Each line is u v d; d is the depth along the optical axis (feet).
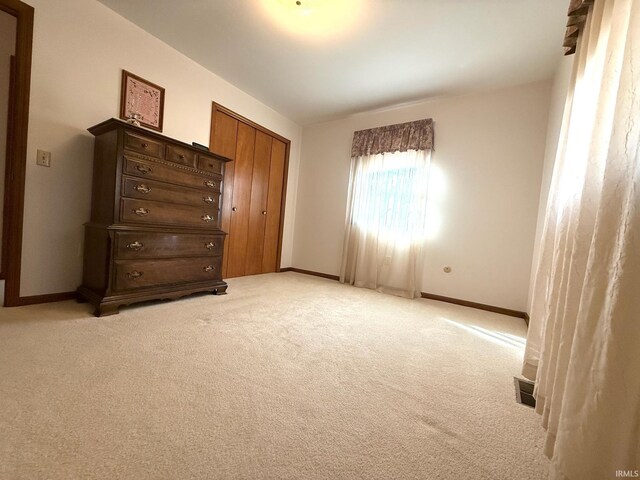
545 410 3.18
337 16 6.50
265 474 2.34
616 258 2.10
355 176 12.09
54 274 6.39
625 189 2.14
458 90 9.55
